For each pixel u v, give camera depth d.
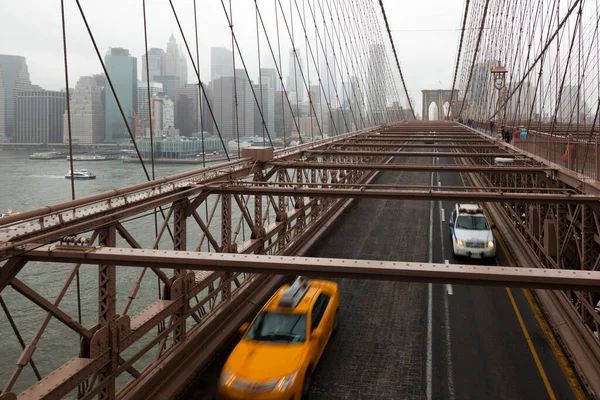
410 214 25.95
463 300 13.65
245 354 9.04
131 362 8.23
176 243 10.23
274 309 9.98
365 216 25.53
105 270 7.67
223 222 12.34
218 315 11.50
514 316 12.57
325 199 23.86
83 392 7.57
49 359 13.62
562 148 16.52
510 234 20.95
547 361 10.34
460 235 17.94
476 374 9.80
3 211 10.21
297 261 5.86
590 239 11.91
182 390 9.30
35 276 17.22
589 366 9.86
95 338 7.32
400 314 12.72
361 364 10.14
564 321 11.83
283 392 8.26
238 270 5.95
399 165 15.41
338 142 27.31
